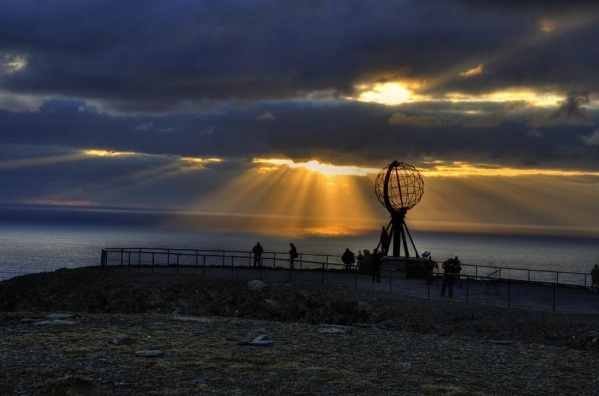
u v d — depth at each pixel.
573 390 13.22
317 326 21.44
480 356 16.73
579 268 163.25
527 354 17.47
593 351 20.25
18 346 15.26
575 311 27.81
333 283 36.03
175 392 11.48
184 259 104.94
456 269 37.53
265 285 31.97
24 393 11.19
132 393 11.34
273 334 18.86
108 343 16.03
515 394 12.64
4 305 31.61
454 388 12.53
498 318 25.19
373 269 38.16
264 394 11.66
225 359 14.35
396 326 24.91
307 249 188.25
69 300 31.50
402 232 44.53
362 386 12.49
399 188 44.31
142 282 32.88
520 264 171.00
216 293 31.20
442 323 25.06
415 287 36.12
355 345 17.53
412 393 12.20
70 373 12.55
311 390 12.05
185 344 16.25
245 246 196.62
